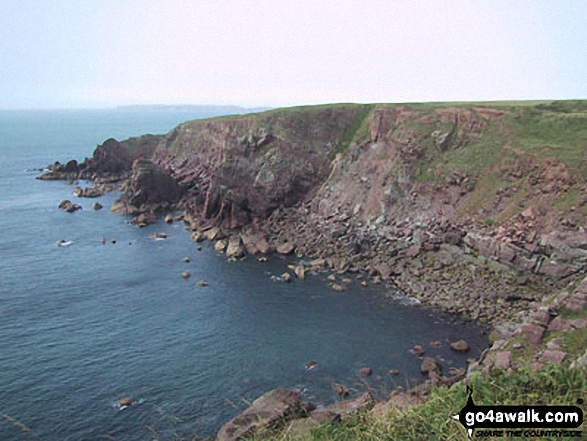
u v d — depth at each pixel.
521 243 53.56
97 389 36.91
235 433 20.55
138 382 37.91
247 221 83.81
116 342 44.38
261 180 89.75
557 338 30.53
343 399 35.09
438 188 69.00
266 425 20.67
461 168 68.25
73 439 31.50
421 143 75.62
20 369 39.47
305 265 66.06
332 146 95.06
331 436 13.63
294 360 41.09
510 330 41.94
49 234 80.88
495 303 49.31
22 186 124.44
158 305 52.91
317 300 53.94
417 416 11.92
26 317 49.28
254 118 101.62
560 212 53.56
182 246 75.06
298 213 85.06
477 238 57.69
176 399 35.75
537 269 51.44
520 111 70.25
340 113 98.81
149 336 45.62
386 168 78.19
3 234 80.44
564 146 60.09
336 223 76.50
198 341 44.69
